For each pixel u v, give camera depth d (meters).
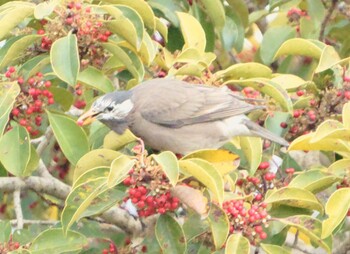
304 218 10.48
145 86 12.16
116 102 11.83
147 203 10.12
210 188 9.76
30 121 11.23
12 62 11.53
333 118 11.63
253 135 11.45
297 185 10.59
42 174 12.39
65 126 11.23
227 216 9.95
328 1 13.33
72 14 10.92
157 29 11.85
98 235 11.73
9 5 11.12
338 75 11.61
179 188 9.98
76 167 10.30
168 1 13.04
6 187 11.88
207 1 12.70
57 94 11.97
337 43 14.53
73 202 9.90
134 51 11.46
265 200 10.29
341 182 10.59
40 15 10.48
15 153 10.96
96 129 12.08
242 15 13.68
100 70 11.68
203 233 10.55
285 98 11.21
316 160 13.58
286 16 14.44
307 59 13.91
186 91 12.03
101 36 11.08
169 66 11.98
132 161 9.78
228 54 14.86
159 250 11.02
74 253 10.88
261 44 13.50
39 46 11.38
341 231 12.54
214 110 11.84
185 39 12.03
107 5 10.82
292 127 11.83
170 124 11.95
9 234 10.95
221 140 11.94
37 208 14.79
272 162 12.39
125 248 11.30
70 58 10.58
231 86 13.96
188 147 12.04
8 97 10.70
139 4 11.42
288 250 10.81
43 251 10.68
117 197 10.48
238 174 11.12
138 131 12.05
